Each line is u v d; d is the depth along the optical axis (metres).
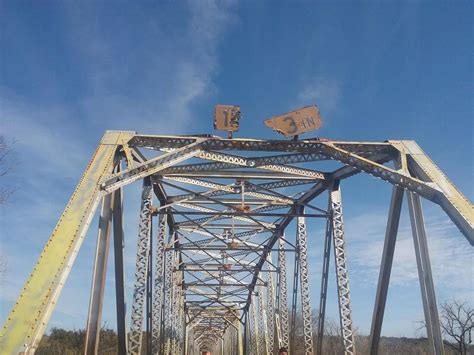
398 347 59.56
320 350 22.05
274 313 33.91
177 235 33.78
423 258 15.13
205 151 17.25
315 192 24.38
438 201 15.23
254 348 47.78
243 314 59.84
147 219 21.45
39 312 11.13
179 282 44.44
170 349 34.72
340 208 21.81
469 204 14.52
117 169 16.66
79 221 13.35
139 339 18.47
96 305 15.02
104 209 16.03
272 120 16.78
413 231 15.68
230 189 24.75
